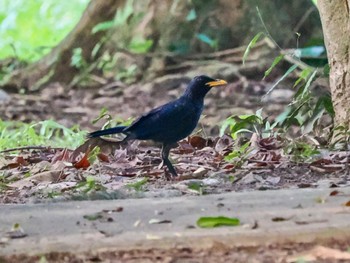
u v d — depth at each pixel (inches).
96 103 903.1
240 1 940.0
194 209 354.0
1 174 486.9
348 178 424.5
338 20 498.9
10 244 308.8
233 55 932.0
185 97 438.6
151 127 429.7
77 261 288.7
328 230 308.0
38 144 646.5
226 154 506.9
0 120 743.7
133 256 290.7
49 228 330.6
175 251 294.0
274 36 922.1
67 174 464.4
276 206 352.8
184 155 511.5
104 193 398.6
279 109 810.2
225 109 820.0
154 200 378.0
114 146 526.3
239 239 303.0
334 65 504.7
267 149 502.9
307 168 446.9
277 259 281.3
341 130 497.0
